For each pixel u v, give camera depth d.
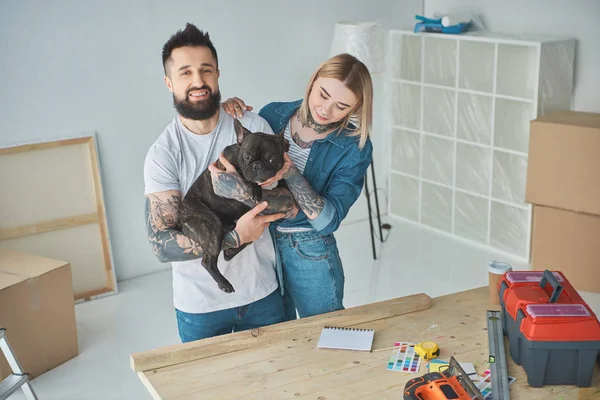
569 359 2.04
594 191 4.14
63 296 3.68
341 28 4.78
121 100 4.51
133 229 4.76
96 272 4.54
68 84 4.32
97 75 4.39
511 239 4.99
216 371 2.16
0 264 3.67
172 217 2.24
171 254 2.24
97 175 4.46
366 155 2.46
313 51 5.18
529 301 2.14
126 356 3.78
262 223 2.21
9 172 4.18
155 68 4.57
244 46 4.87
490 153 4.98
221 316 2.43
